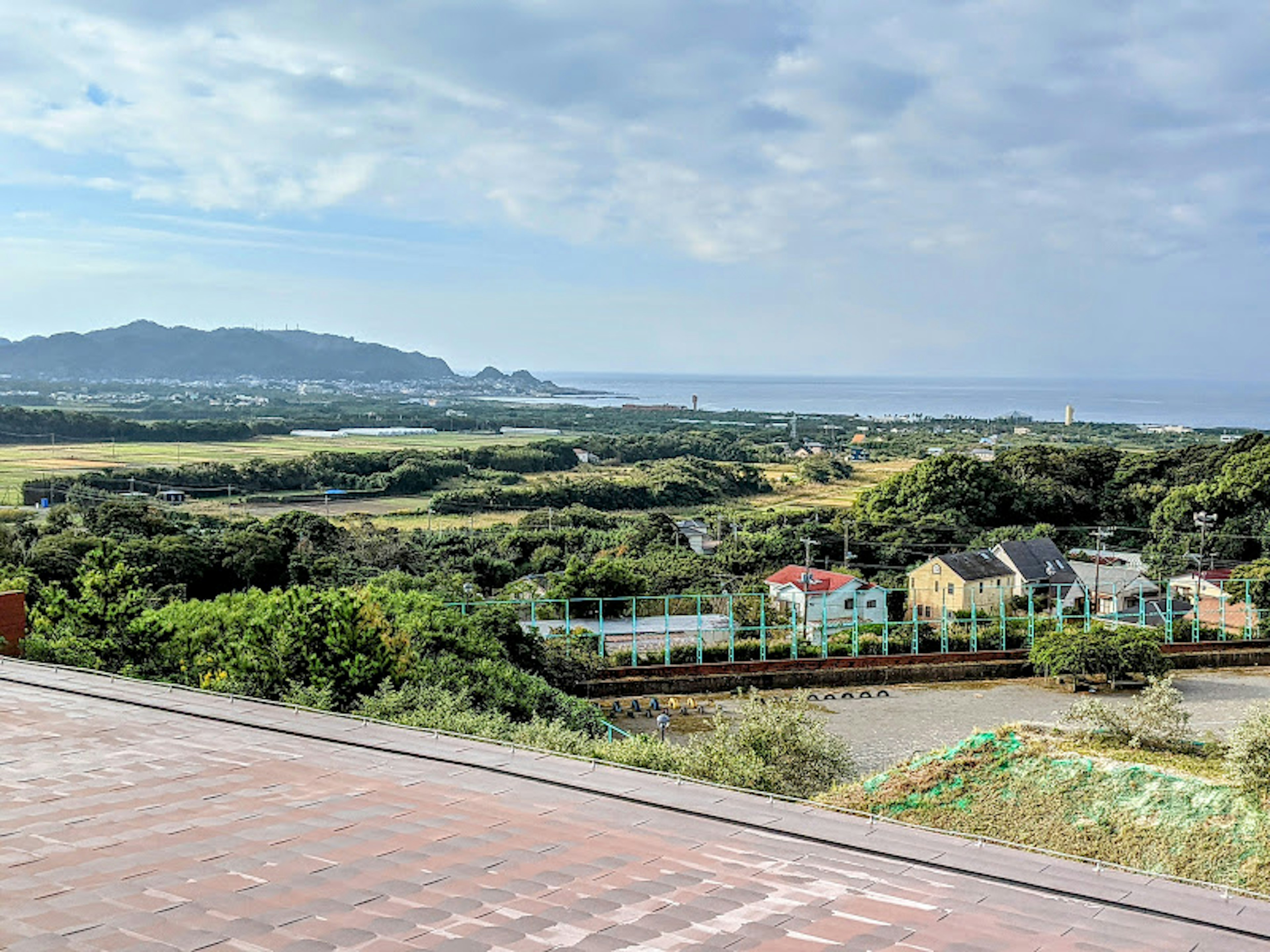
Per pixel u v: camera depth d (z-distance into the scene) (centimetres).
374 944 1002
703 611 5447
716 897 1149
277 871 1191
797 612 5450
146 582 4775
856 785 2594
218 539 5788
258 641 2709
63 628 2797
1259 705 2748
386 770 1612
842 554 6869
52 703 1973
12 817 1359
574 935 1037
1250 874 2003
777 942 1034
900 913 1122
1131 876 1259
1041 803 2352
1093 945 1052
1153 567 7138
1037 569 6506
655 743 2491
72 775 1547
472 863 1234
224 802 1440
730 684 4366
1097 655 4322
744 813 1436
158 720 1872
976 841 1361
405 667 2755
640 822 1403
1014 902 1170
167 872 1180
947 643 4800
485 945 1006
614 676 4284
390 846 1285
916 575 6309
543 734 2327
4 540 4969
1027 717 3938
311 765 1628
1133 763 2475
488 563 6469
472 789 1530
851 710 4056
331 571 5731
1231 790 2253
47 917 1048
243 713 1920
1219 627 5300
